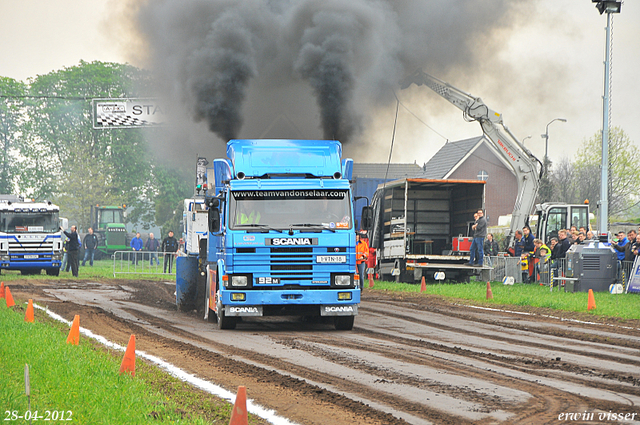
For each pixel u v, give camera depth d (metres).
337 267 24.28
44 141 116.88
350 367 17.55
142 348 20.39
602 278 40.06
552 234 58.94
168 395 14.12
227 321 25.36
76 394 13.42
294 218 24.41
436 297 38.69
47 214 60.47
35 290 43.06
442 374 16.64
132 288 47.19
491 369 17.28
